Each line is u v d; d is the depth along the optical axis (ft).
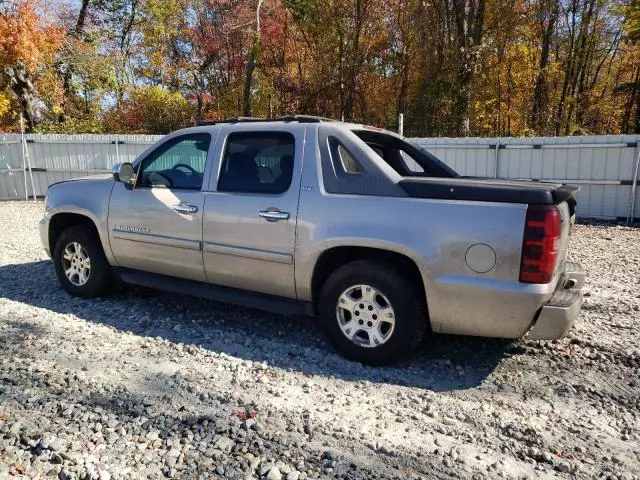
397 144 16.81
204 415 10.52
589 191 37.40
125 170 16.05
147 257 16.35
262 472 8.79
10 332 14.93
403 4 73.20
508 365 13.25
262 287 14.42
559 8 76.89
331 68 77.30
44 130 70.28
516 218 11.25
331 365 13.12
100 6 88.48
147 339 14.64
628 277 21.59
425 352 13.98
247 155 14.76
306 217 13.28
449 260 11.75
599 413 11.00
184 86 89.45
